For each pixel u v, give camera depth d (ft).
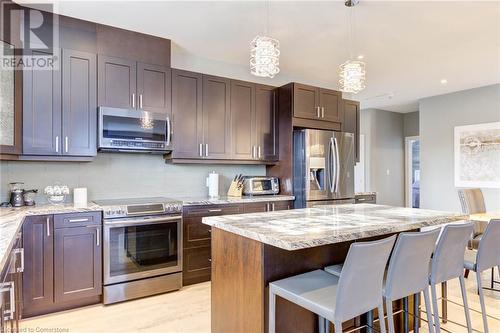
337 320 4.74
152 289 10.10
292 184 13.48
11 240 5.22
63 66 9.58
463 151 18.70
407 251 5.64
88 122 9.93
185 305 9.43
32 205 9.50
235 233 6.18
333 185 13.84
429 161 20.40
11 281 5.58
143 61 11.21
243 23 10.42
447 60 13.76
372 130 24.18
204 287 10.91
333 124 14.83
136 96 10.73
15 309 6.27
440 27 10.57
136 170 11.97
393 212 8.25
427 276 6.23
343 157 14.34
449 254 6.65
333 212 8.25
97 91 10.07
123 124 10.27
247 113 13.34
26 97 9.00
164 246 10.35
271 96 14.03
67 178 10.66
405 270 5.72
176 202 10.69
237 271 6.40
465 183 18.58
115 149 10.39
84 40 10.28
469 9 9.37
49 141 9.32
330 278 5.97
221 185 13.97
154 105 11.09
